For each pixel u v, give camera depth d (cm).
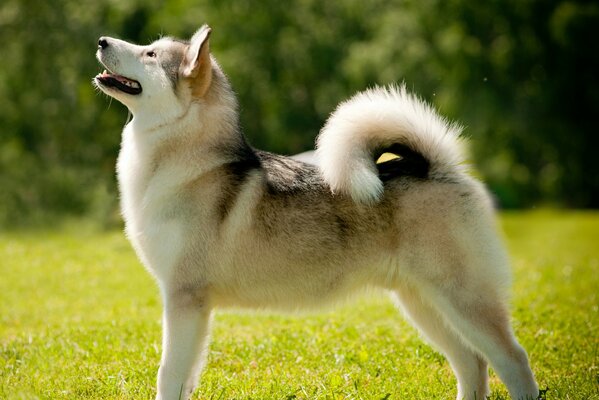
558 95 2709
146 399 549
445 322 548
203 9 2300
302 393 570
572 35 2602
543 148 2772
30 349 691
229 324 821
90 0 2108
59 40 2105
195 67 530
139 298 1028
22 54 2114
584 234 1902
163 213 529
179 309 522
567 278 1116
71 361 653
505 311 525
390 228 527
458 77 2556
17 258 1319
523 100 2705
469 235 523
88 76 2097
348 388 583
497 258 527
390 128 533
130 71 539
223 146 542
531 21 2642
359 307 923
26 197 2067
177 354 513
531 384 512
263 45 2444
